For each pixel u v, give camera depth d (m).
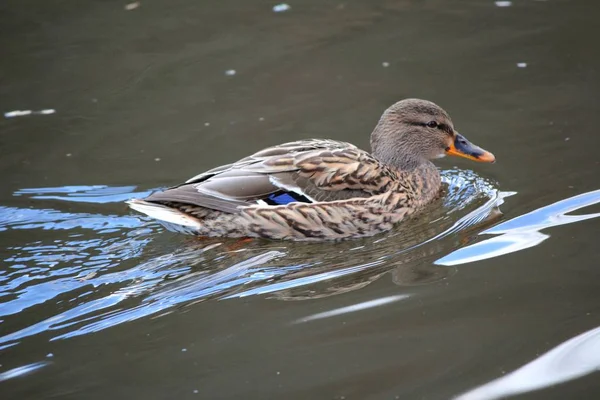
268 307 10.90
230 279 11.76
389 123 14.58
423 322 10.33
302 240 13.17
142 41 19.30
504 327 10.11
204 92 17.34
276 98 17.05
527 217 12.81
